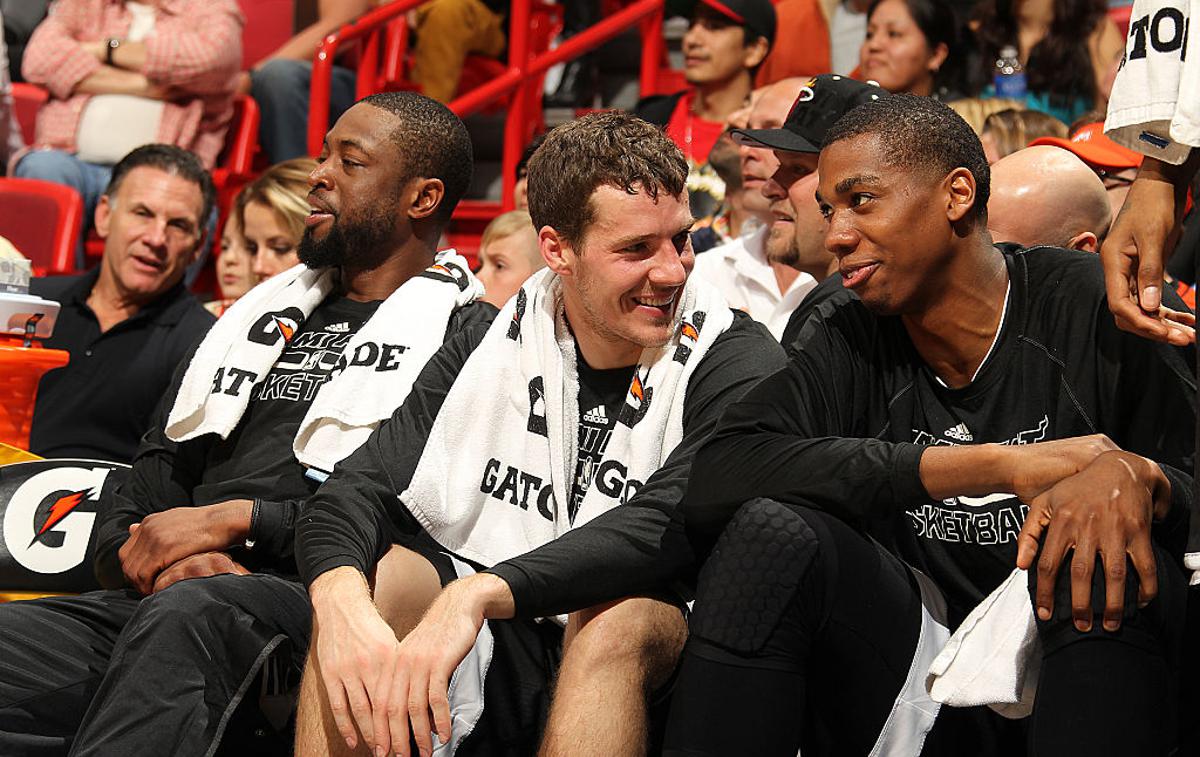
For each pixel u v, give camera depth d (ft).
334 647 7.52
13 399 11.98
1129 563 6.61
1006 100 16.61
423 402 9.26
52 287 14.94
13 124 21.35
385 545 8.63
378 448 9.05
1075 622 6.63
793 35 22.08
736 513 7.41
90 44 21.72
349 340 10.78
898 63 19.49
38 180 20.07
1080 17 19.43
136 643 8.53
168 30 21.47
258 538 9.52
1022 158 10.75
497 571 7.68
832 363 8.25
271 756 9.15
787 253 12.22
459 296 10.60
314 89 20.56
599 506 8.71
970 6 24.44
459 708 8.47
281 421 10.54
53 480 11.04
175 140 21.43
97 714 8.41
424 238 11.22
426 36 24.26
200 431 10.46
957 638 7.26
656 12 22.93
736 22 20.26
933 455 7.26
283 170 15.85
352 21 22.34
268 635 8.66
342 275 11.21
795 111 11.88
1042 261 8.04
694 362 8.89
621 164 8.45
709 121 20.71
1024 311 7.95
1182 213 7.73
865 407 8.27
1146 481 6.74
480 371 9.15
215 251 20.79
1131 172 12.18
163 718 8.34
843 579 7.29
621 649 7.57
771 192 12.29
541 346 9.10
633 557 7.93
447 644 7.34
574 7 25.57
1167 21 7.43
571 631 8.16
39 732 9.57
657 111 21.35
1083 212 10.59
